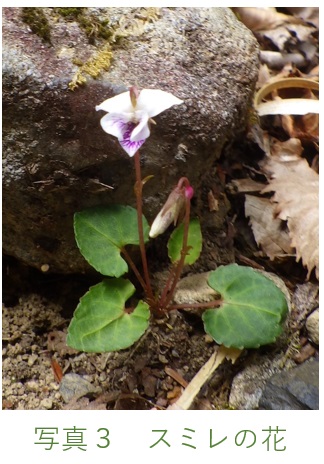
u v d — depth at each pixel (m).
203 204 0.26
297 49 0.32
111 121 0.20
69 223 0.24
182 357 0.24
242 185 0.27
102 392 0.23
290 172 0.27
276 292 0.23
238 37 0.25
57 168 0.23
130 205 0.24
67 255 0.24
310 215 0.26
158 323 0.24
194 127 0.23
